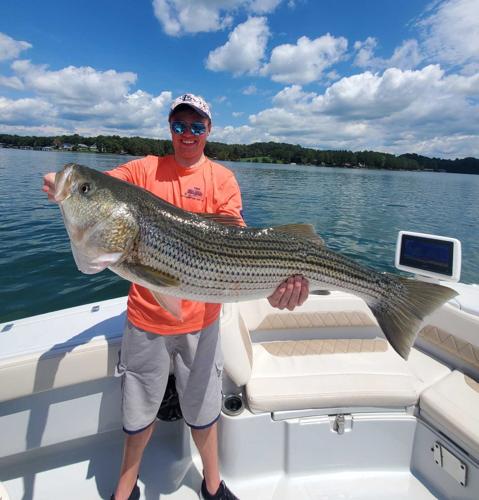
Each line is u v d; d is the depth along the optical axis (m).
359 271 2.75
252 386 2.90
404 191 34.72
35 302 6.88
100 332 2.81
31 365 2.47
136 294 2.39
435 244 3.56
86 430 2.82
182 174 2.52
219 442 2.86
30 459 2.81
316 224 16.66
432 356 3.56
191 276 2.36
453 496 2.60
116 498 2.48
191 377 2.49
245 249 2.46
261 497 2.70
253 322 3.82
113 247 2.21
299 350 3.57
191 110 2.35
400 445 2.85
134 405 2.43
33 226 11.78
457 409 2.67
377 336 4.04
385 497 2.69
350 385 2.93
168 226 2.29
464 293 3.60
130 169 2.58
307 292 2.64
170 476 2.83
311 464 2.86
